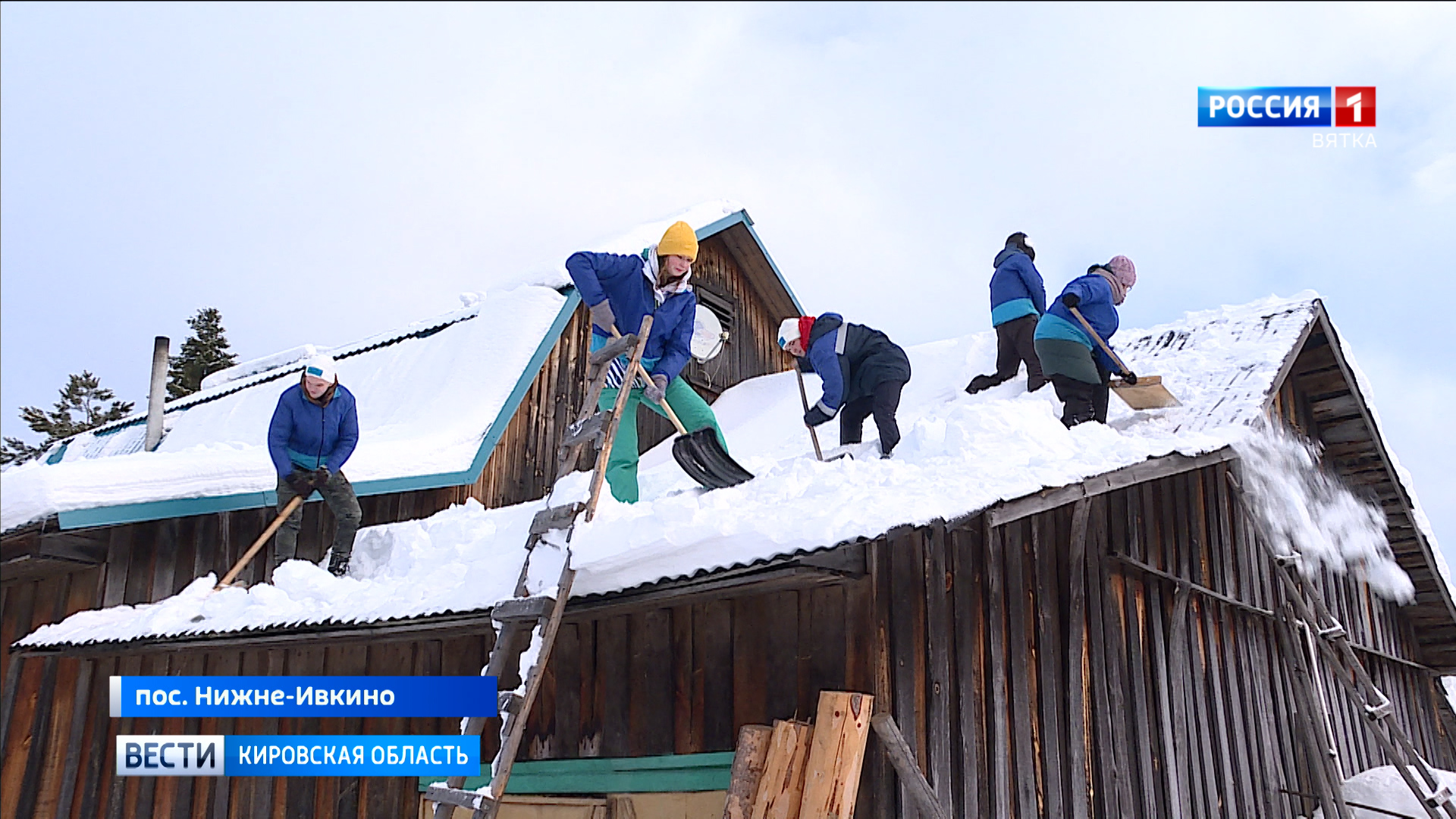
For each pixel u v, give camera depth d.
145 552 6.77
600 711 4.89
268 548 7.13
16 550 6.46
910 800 4.03
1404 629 9.62
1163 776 5.57
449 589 4.74
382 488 7.34
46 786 6.55
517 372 8.73
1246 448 6.04
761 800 3.77
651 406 5.02
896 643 4.18
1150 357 7.84
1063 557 5.31
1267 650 7.07
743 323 11.34
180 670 6.37
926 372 8.60
